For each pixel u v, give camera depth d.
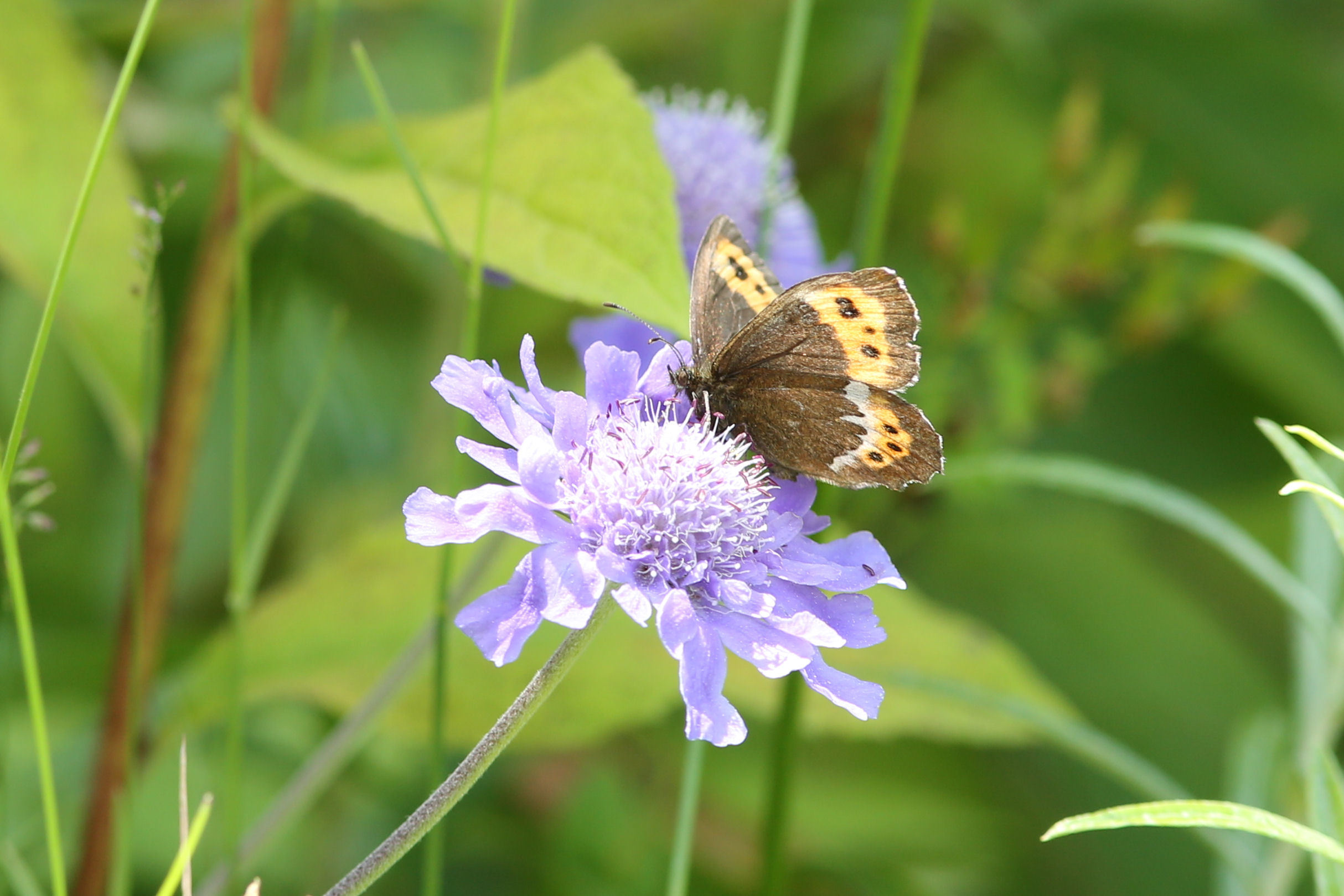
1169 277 0.55
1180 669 0.63
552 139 0.46
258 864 0.53
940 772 0.60
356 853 0.54
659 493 0.44
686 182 0.52
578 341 0.51
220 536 0.59
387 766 0.54
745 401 0.46
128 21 0.54
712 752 0.58
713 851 0.55
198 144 0.56
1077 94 0.55
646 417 0.45
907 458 0.46
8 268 0.48
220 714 0.48
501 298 0.56
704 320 0.46
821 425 0.46
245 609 0.46
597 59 0.46
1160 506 0.49
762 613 0.43
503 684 0.50
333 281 0.62
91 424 0.59
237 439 0.46
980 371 0.55
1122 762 0.48
